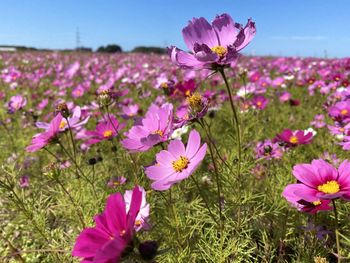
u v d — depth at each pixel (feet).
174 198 1.28
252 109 2.15
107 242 0.56
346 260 1.01
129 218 0.58
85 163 1.90
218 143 1.98
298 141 1.42
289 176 1.29
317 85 3.37
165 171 0.89
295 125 2.47
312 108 3.09
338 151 1.76
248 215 1.19
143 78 4.56
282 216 1.21
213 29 0.98
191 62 0.90
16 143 2.30
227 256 1.02
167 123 1.01
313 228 1.06
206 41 0.98
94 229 0.61
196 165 0.80
